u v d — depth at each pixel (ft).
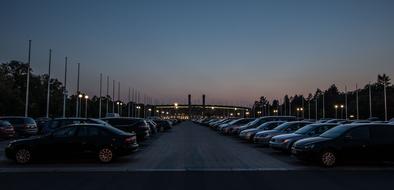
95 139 56.49
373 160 52.54
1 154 69.10
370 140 52.70
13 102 249.96
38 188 37.58
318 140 53.47
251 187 37.81
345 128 54.24
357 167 52.37
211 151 76.28
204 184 39.40
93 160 60.13
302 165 54.49
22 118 111.96
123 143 56.80
